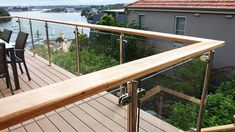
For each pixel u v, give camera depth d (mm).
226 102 5367
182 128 1816
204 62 1733
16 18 4574
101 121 1914
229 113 5059
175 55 1257
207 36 8062
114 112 1627
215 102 5367
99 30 2723
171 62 1153
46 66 3896
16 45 3369
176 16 8969
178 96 1539
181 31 9055
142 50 2256
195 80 1697
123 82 877
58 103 654
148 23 10352
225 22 7410
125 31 2367
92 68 2898
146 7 9961
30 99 639
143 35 2209
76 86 745
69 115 2047
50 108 640
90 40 2893
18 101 625
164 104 1409
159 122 1529
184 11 8438
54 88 717
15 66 2867
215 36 7809
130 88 957
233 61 7484
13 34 3705
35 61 4203
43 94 672
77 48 3152
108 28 2561
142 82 1039
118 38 2486
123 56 2443
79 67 3215
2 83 3145
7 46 2832
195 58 1558
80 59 3158
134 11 10945
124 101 956
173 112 1603
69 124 1974
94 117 2006
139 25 10336
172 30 9289
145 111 1215
